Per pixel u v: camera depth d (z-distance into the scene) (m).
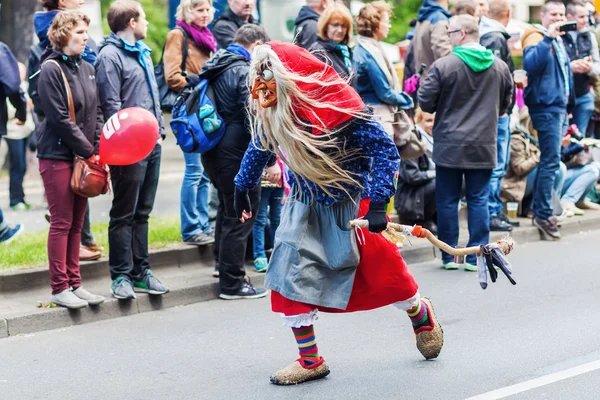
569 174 14.83
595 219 14.56
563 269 11.58
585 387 7.14
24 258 10.70
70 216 9.40
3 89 12.12
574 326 8.90
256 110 7.07
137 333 9.10
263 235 11.25
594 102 15.58
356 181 7.00
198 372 7.81
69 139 9.09
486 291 10.49
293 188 7.29
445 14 13.55
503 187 14.08
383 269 7.26
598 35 16.30
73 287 9.62
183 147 9.84
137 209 10.05
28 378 7.75
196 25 11.42
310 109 6.77
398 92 11.93
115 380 7.64
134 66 9.94
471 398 6.94
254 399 7.10
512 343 8.38
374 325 9.12
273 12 24.59
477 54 11.21
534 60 13.22
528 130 14.72
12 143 15.26
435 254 12.47
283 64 6.74
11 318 9.05
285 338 8.81
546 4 13.67
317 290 7.15
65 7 10.75
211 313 9.83
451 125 11.34
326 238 7.16
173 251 11.30
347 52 11.20
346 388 7.27
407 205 12.98
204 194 11.75
